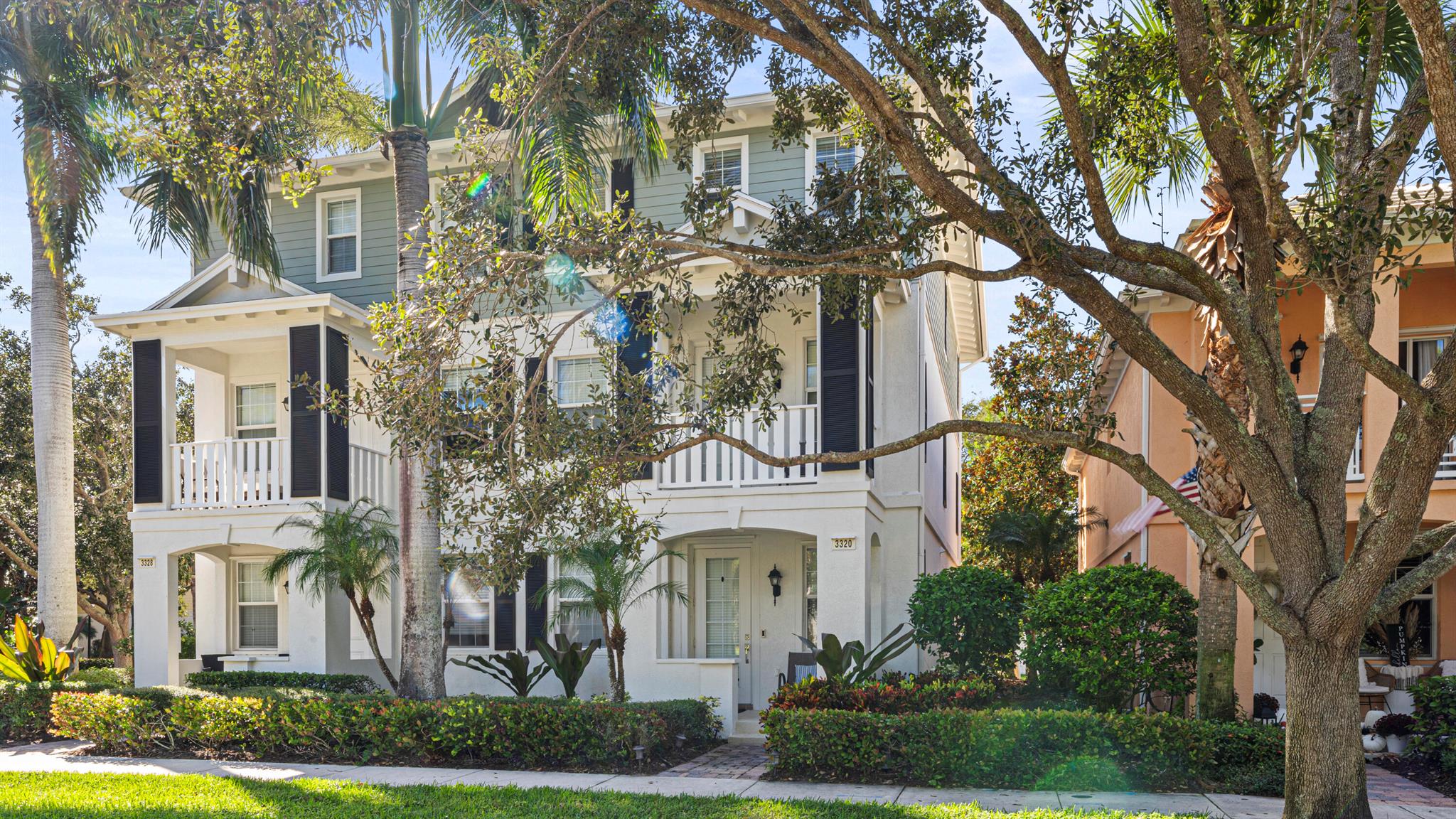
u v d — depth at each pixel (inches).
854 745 427.2
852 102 423.2
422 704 483.8
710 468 605.3
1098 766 405.7
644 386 385.4
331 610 639.8
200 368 729.0
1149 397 633.6
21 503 1014.4
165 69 381.1
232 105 378.6
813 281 420.2
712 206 396.5
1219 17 292.7
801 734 434.0
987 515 1197.1
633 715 459.5
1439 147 263.4
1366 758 492.4
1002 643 524.4
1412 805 374.9
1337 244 279.9
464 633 680.4
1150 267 329.7
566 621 643.5
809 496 580.4
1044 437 333.7
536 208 537.0
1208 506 438.6
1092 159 320.2
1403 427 299.6
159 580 668.1
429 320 348.8
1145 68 376.8
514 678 593.6
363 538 588.7
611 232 352.5
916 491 652.7
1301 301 619.8
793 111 435.2
